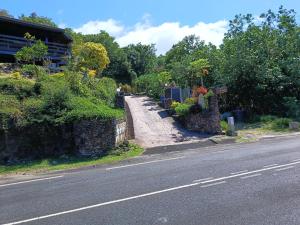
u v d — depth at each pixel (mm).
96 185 11398
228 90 36219
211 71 39562
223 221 7137
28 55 27469
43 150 18125
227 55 36875
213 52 42500
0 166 16594
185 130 26172
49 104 19312
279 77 34875
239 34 37469
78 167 16156
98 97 25016
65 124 18656
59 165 16734
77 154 18484
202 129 25594
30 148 17859
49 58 32188
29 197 10445
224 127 25891
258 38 36656
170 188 10133
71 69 28766
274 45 37281
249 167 12523
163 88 35594
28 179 13969
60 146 18516
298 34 36906
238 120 33188
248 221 7078
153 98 37312
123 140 20484
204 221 7188
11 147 17438
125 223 7348
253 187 9695
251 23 37688
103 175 13258
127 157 18000
